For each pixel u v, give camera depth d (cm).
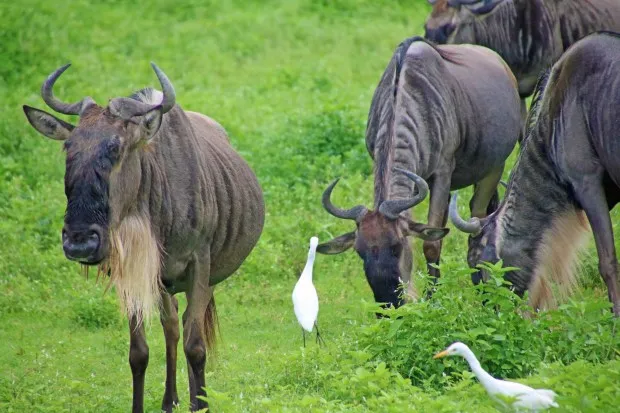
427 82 2598
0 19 5031
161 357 2477
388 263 2231
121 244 1822
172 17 5628
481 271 2256
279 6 5844
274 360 2278
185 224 1945
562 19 3272
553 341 2002
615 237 2575
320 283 2911
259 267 2959
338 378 1956
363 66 4928
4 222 3119
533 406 1627
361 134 3716
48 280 2908
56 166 3597
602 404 1573
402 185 2450
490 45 3288
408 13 5753
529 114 2372
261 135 3856
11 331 2648
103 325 2702
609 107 2122
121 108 1814
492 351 1942
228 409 1845
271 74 4794
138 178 1838
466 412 1684
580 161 2188
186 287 2020
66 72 4669
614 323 2005
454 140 2658
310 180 3475
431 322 1991
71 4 5569
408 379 1786
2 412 2012
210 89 4569
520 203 2266
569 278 2306
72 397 2114
